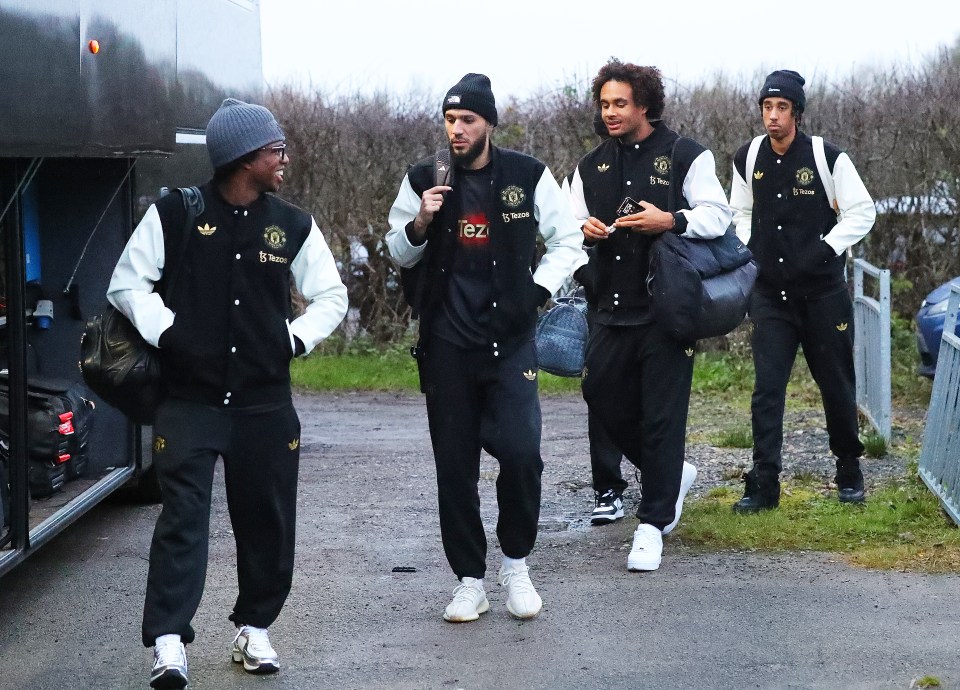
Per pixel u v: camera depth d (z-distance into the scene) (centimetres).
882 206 1222
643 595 543
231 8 854
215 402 432
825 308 642
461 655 478
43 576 600
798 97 631
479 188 488
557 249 496
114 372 424
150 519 709
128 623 530
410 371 1262
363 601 547
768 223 643
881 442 808
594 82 584
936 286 1217
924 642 481
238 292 429
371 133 1324
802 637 489
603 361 593
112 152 553
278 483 443
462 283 489
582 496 744
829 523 634
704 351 1251
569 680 451
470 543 510
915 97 1216
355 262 1339
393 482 800
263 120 429
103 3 541
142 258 427
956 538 605
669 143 580
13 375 507
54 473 595
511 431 488
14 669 476
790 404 1030
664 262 556
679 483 587
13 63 446
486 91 484
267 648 459
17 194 502
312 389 1212
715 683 446
